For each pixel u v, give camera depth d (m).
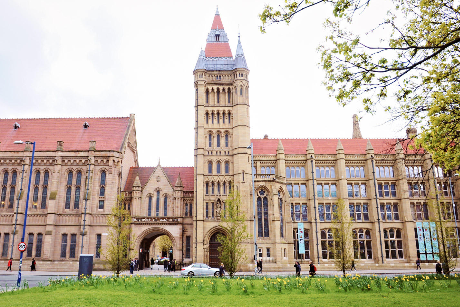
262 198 60.19
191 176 67.00
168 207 61.62
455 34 13.92
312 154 67.56
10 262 55.38
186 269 43.16
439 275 32.31
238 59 65.19
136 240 59.53
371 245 65.50
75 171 60.78
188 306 19.20
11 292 24.23
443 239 41.12
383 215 66.50
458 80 14.95
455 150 16.64
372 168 67.56
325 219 66.00
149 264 70.31
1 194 60.34
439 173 67.06
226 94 64.88
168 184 62.62
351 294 23.34
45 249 56.75
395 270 57.56
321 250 64.62
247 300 21.30
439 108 14.81
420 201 66.94
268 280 27.50
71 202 59.44
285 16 13.38
